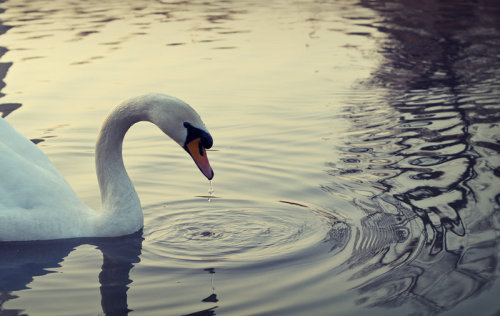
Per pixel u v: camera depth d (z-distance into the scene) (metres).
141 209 5.40
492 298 4.09
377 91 9.33
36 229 5.18
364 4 16.45
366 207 5.61
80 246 5.11
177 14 15.25
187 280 4.46
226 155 6.95
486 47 11.70
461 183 5.98
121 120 5.27
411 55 11.32
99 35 12.84
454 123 7.80
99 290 4.36
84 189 6.13
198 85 9.59
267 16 14.95
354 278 4.41
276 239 5.11
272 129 7.77
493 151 6.79
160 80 9.80
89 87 9.42
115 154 5.37
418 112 8.30
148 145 7.30
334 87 9.55
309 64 10.82
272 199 5.88
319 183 6.18
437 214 5.38
